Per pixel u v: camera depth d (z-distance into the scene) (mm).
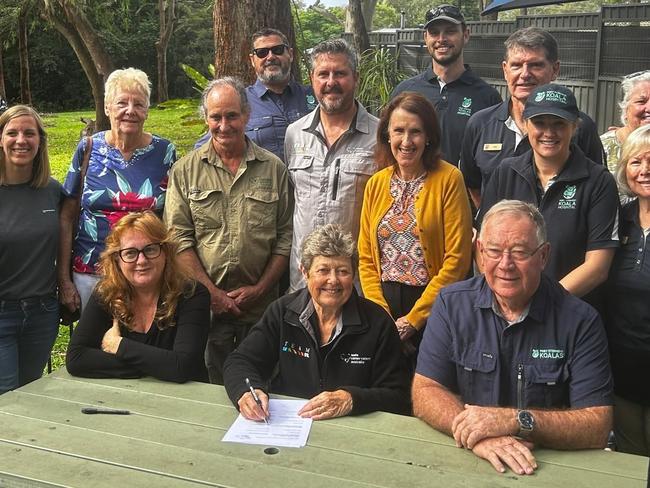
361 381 2928
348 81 3773
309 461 2328
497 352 2590
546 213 3195
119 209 3787
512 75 3822
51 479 2215
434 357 2684
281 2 6223
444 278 3410
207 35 34281
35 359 3742
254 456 2365
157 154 3877
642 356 3062
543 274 2686
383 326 2953
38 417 2666
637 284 3039
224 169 3744
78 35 14930
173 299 3125
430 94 4863
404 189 3502
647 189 3010
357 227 3844
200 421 2637
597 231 3111
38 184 3646
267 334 3021
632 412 3182
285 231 3889
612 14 9719
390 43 12023
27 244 3568
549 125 3109
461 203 3439
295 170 3900
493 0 12234
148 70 34188
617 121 9836
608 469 2264
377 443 2455
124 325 3137
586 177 3141
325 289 2828
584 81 10195
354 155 3816
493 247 2494
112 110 3736
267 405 2715
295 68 6434
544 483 2182
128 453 2385
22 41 18938
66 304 3857
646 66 9500
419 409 2617
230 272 3738
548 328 2562
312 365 2957
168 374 2994
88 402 2807
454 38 4719
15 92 33812
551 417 2389
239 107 3678
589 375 2508
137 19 33500
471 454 2371
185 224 3771
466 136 4113
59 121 23438
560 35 10320
